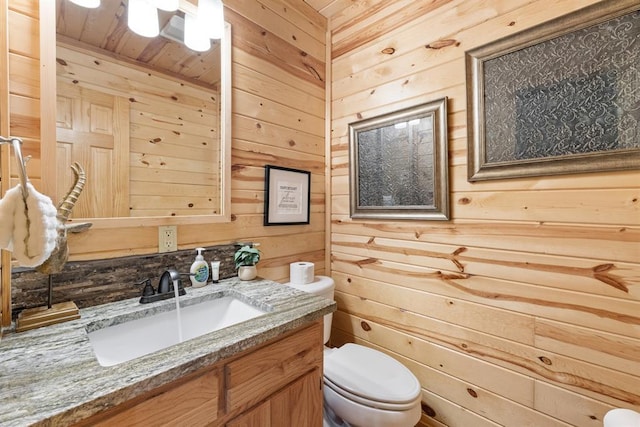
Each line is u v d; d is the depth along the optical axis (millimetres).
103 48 1036
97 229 1002
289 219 1655
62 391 549
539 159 1101
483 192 1258
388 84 1604
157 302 1021
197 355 687
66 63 950
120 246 1053
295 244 1713
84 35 992
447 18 1373
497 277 1222
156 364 646
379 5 1650
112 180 1050
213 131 1337
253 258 1345
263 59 1539
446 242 1377
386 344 1608
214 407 733
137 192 1113
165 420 646
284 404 905
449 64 1361
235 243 1402
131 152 1100
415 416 1104
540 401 1116
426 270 1448
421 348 1464
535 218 1125
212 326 1126
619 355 965
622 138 946
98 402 535
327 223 1890
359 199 1729
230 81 1378
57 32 930
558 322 1079
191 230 1251
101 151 1025
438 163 1376
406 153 1509
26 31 875
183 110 1245
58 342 734
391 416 1071
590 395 1016
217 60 1351
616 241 969
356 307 1760
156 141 1169
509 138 1173
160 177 1175
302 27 1752
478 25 1271
